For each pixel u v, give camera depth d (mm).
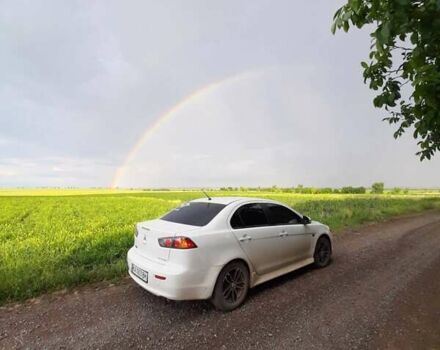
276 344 3266
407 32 2006
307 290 4918
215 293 4031
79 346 3273
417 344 3250
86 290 5016
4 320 3908
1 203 37625
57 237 10008
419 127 2771
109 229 11969
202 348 3209
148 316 3994
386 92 3158
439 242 9188
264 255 4785
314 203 25062
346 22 2281
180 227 4188
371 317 3918
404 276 5688
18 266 6133
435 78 2182
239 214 4707
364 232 11141
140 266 4199
